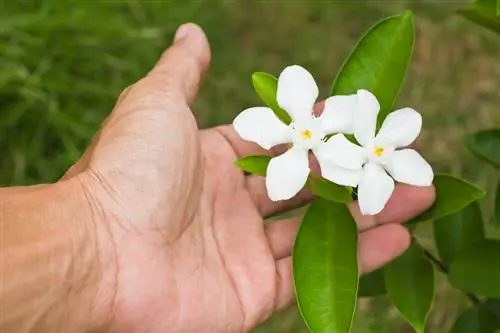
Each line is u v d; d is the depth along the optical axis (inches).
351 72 19.6
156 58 30.3
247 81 32.2
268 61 32.6
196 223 21.3
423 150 31.3
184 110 20.9
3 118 29.0
